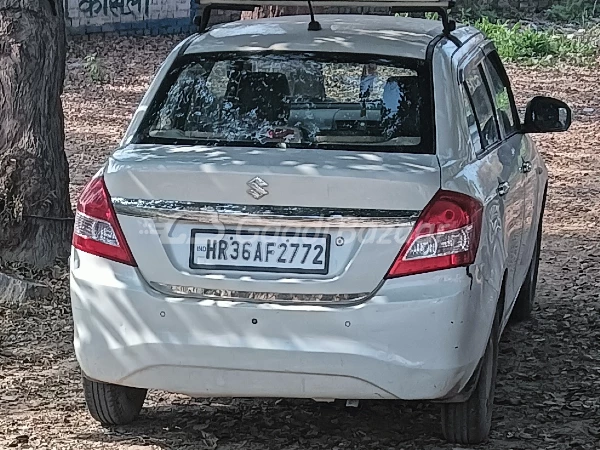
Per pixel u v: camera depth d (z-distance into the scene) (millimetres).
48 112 8211
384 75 5172
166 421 5539
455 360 4555
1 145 8117
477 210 4711
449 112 5059
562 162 14961
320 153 4777
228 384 4633
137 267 4688
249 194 4543
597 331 7359
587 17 30859
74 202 11289
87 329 4773
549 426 5512
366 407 5762
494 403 5871
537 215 7094
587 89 21641
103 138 15391
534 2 31312
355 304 4504
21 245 8141
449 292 4512
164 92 5285
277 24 5785
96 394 5211
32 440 5230
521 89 21422
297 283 4523
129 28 24656
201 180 4590
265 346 4535
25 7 8023
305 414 5680
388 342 4500
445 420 5117
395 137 4922
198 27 5871
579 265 9422
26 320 7332
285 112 5098
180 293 4637
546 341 7125
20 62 8016
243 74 5266
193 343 4594
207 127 5090
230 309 4555
